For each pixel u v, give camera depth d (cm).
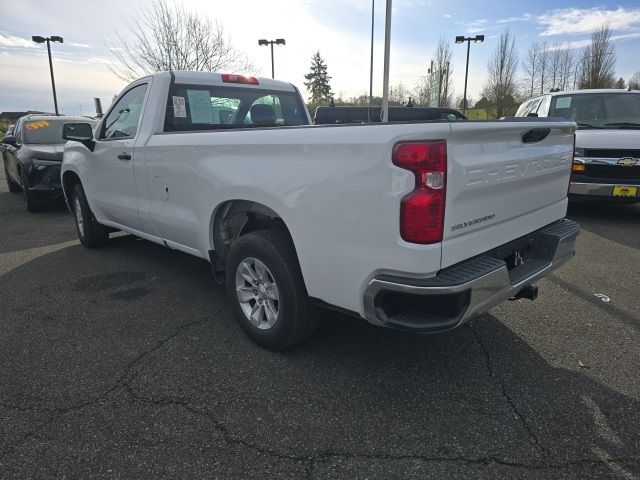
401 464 226
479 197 255
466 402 273
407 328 242
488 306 254
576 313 389
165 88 424
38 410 266
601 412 263
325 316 383
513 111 3045
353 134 244
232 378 298
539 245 322
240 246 323
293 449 236
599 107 809
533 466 224
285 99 518
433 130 222
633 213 783
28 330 365
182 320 382
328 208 259
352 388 287
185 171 365
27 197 846
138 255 568
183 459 230
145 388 288
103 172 491
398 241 232
